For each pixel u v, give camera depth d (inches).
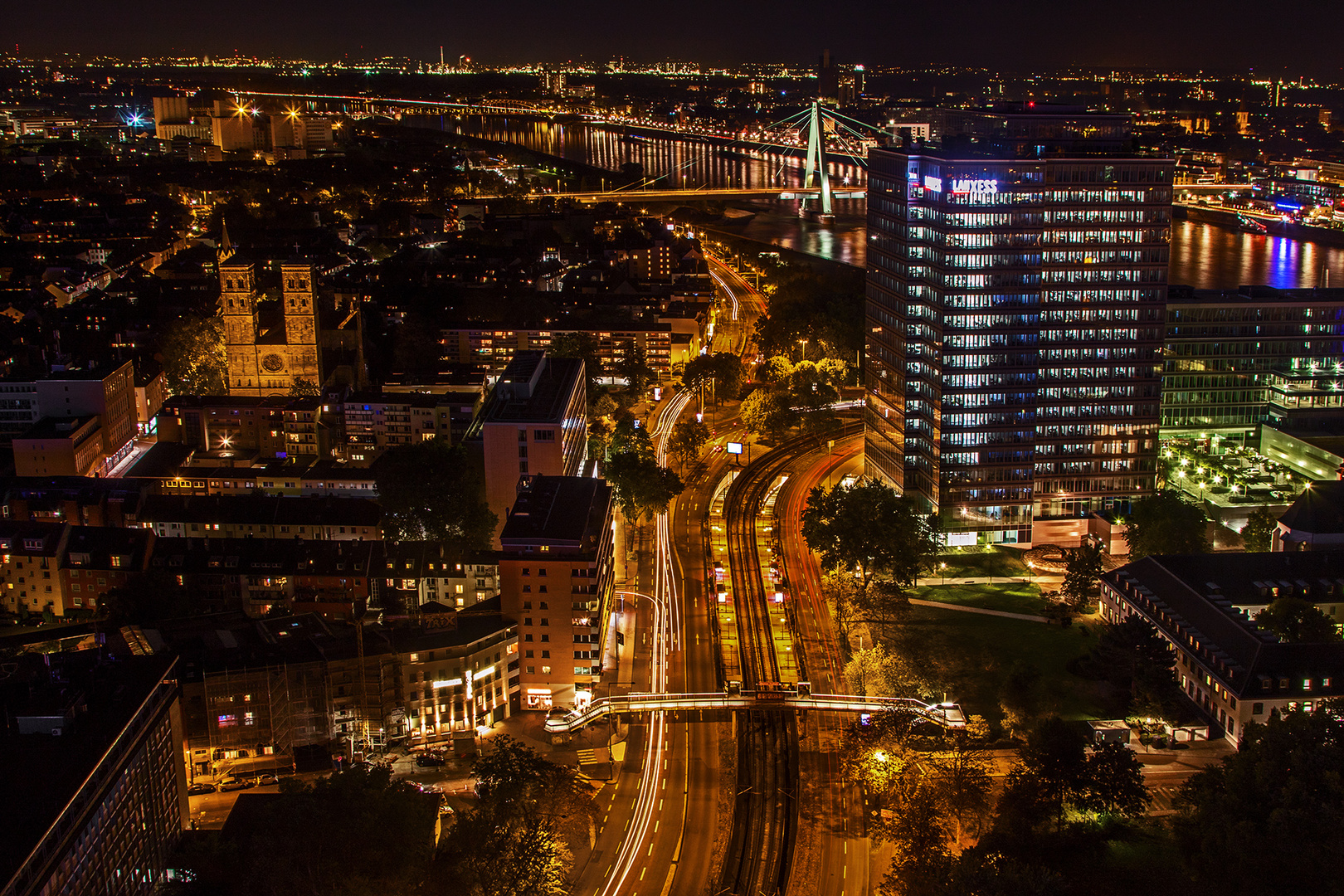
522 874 7480.3
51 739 7116.1
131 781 7421.3
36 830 6304.1
